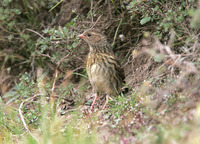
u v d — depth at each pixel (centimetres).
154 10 949
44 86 1040
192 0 902
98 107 1037
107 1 1160
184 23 916
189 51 871
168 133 606
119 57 1160
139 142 647
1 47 1355
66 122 941
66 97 1059
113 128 792
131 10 1020
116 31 1123
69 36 1105
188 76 786
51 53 1263
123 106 873
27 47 1335
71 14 1242
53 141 757
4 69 1347
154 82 908
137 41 1120
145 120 749
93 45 976
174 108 737
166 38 962
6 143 857
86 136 792
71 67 1211
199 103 694
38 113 1000
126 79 1090
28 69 1341
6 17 1260
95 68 967
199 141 552
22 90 1105
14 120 967
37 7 1318
